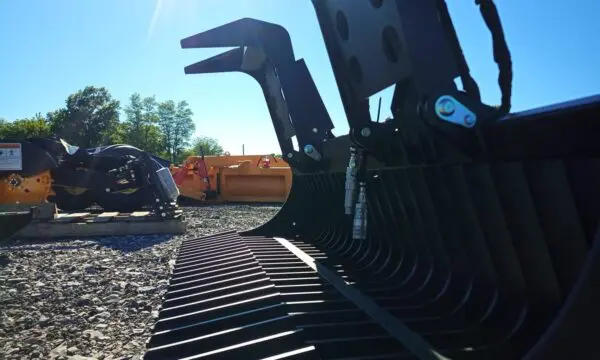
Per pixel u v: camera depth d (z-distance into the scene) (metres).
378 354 1.89
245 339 2.19
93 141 79.69
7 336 3.71
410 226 2.86
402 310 2.31
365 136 2.30
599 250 1.01
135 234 9.62
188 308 2.81
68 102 80.94
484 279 2.21
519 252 1.88
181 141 87.44
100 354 3.32
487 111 1.57
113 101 82.88
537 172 1.68
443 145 2.00
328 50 2.30
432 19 1.63
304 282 3.08
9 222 6.48
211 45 4.17
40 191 9.96
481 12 1.43
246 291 2.87
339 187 4.04
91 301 4.63
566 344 1.04
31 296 4.84
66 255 7.20
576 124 1.27
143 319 4.11
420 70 1.64
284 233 5.20
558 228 1.68
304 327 2.12
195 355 2.06
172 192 10.36
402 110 2.21
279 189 18.39
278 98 4.57
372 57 2.01
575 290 1.05
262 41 3.99
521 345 1.75
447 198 2.35
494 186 1.89
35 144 9.96
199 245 5.16
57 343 3.54
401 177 2.82
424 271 2.79
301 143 3.97
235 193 18.62
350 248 3.95
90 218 9.55
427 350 1.77
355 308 2.42
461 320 2.13
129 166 10.98
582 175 1.54
